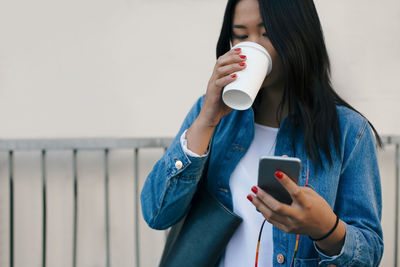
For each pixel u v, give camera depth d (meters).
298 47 1.04
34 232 2.48
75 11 2.37
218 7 2.39
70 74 2.40
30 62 2.38
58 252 2.50
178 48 2.41
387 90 2.48
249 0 1.07
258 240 1.07
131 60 2.41
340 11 2.43
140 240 2.53
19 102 2.40
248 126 1.17
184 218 1.21
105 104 2.43
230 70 0.98
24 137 2.41
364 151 1.10
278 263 1.09
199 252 1.11
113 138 2.33
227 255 1.15
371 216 1.07
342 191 1.11
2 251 2.47
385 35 2.45
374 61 2.46
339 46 2.45
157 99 2.43
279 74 1.10
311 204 0.87
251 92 0.97
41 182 2.46
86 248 2.51
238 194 1.15
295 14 1.04
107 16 2.38
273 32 1.03
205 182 1.20
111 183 2.48
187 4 2.38
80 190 2.47
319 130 1.07
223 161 1.18
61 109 2.41
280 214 0.88
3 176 2.44
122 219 2.51
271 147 1.17
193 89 2.43
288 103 1.12
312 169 1.09
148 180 1.20
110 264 2.52
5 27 2.35
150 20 2.39
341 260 0.98
